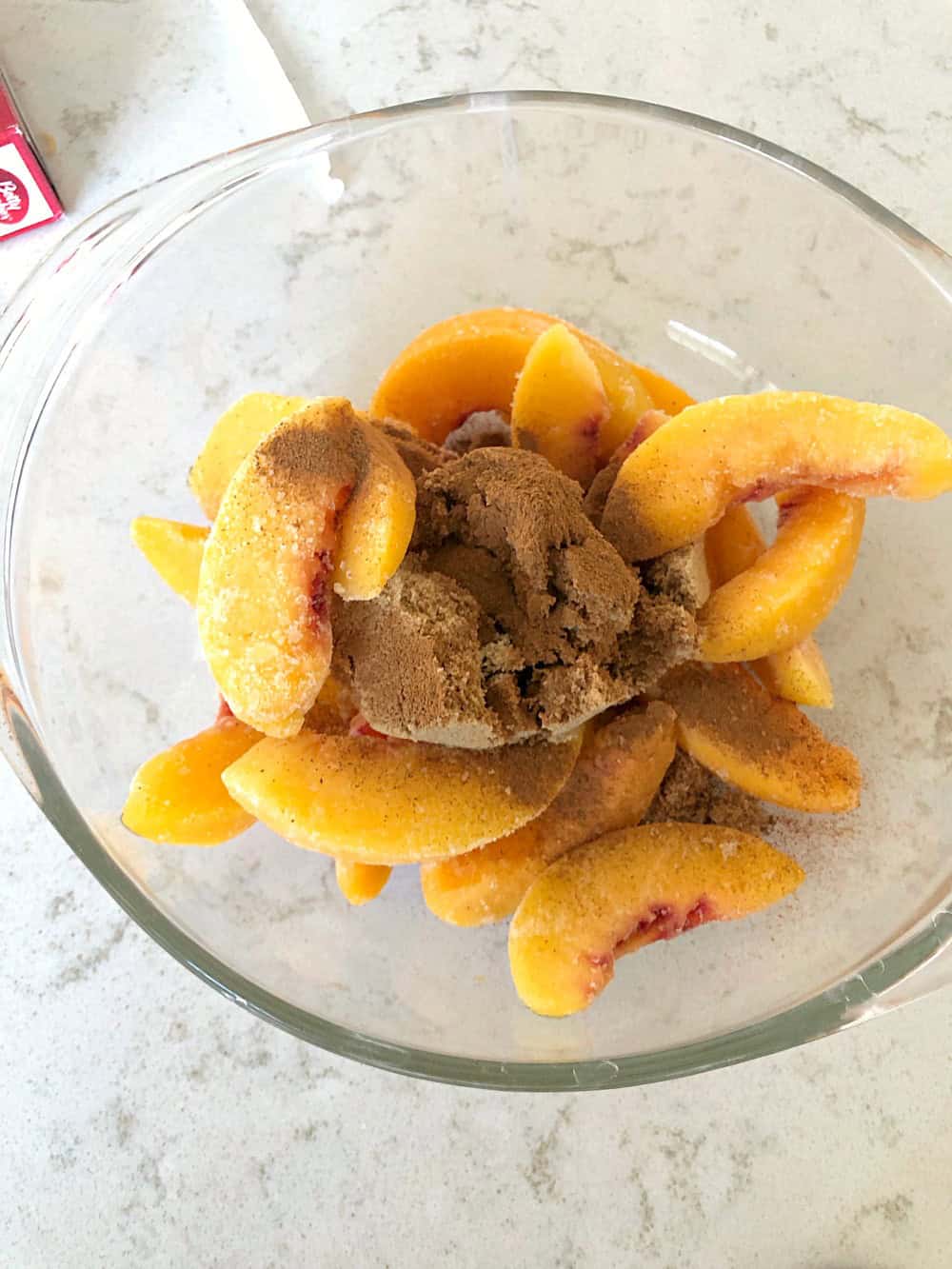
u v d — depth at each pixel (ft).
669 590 0.73
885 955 0.66
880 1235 0.78
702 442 0.70
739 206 0.88
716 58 1.06
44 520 0.84
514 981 0.69
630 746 0.70
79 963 0.84
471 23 1.08
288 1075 0.82
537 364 0.76
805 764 0.73
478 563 0.71
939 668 0.78
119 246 0.85
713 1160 0.80
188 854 0.77
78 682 0.81
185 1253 0.78
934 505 0.80
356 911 0.78
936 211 0.99
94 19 1.07
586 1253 0.78
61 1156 0.80
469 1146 0.80
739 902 0.70
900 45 1.06
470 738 0.67
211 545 0.65
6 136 0.92
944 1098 0.80
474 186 0.91
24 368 0.84
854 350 0.88
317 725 0.72
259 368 0.92
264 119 1.04
